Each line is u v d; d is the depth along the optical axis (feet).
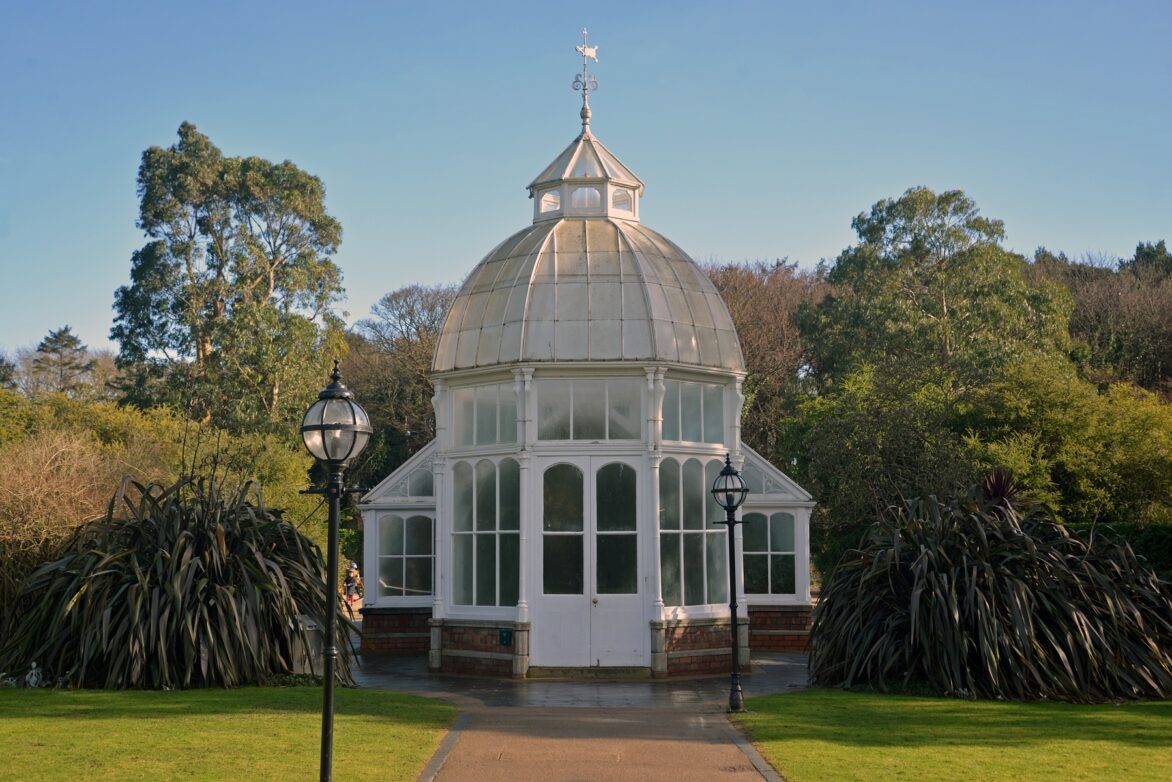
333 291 161.79
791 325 165.68
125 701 44.37
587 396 61.11
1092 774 32.09
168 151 153.28
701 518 62.44
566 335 60.95
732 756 35.37
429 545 76.95
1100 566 53.36
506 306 62.64
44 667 49.80
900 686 50.55
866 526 101.50
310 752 34.35
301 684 51.42
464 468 63.36
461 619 61.87
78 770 30.99
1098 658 48.78
